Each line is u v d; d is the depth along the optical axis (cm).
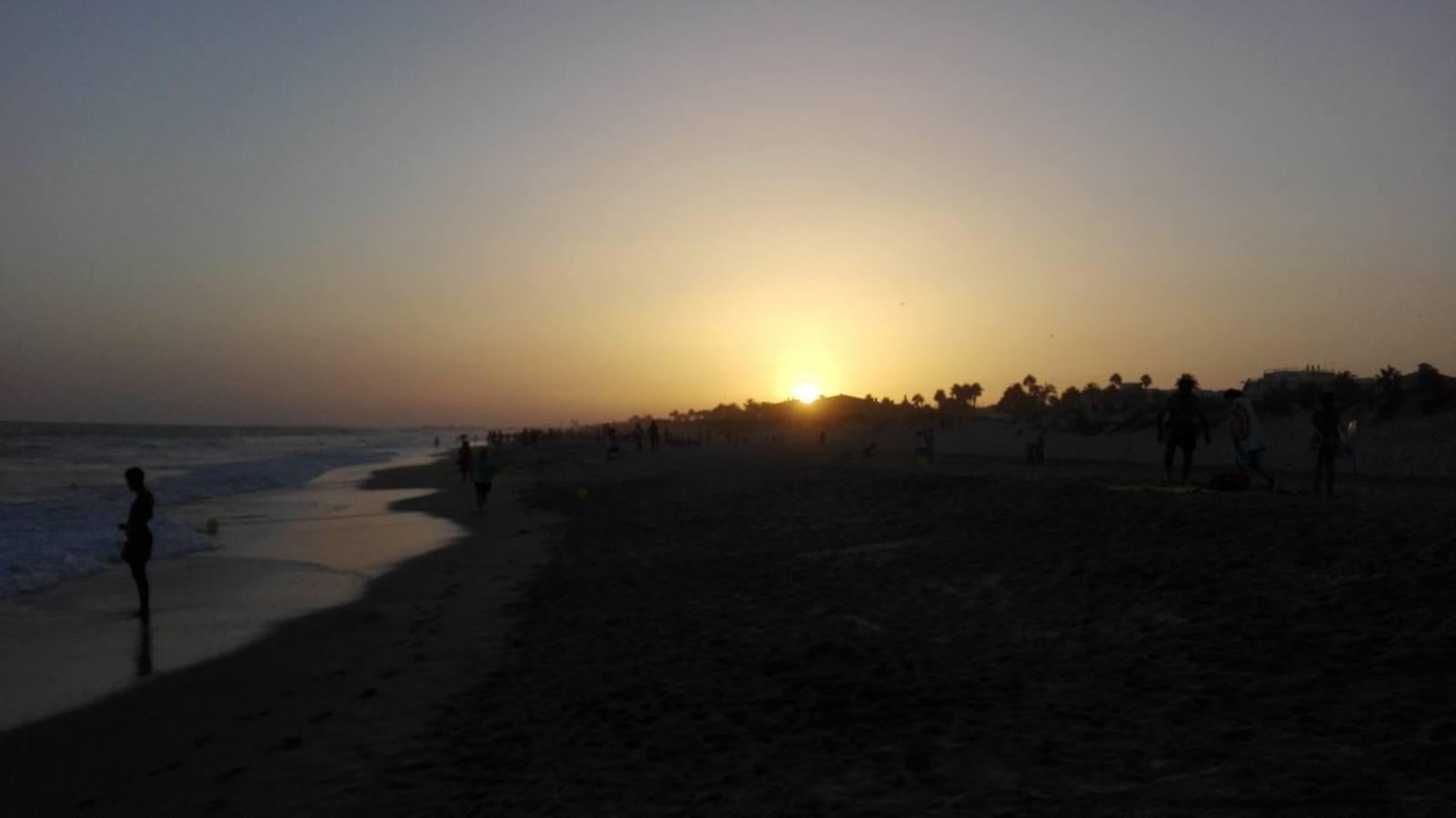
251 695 930
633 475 4091
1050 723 665
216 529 2348
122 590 1538
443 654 1078
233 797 662
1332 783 504
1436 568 900
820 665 879
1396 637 749
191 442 12131
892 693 772
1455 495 1708
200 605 1406
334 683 970
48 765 742
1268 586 942
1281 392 4659
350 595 1485
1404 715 593
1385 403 3819
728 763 653
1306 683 681
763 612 1148
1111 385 7681
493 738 755
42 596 1485
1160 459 4512
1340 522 1155
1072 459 4988
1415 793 481
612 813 579
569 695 860
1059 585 1095
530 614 1288
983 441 6856
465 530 2450
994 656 859
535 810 595
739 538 1838
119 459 6912
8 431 14712
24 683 979
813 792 580
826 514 2075
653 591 1365
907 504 2041
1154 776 546
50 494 3497
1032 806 518
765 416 15775
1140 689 717
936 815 521
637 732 743
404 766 705
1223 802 496
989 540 1452
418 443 16325
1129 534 1282
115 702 914
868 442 8381
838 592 1221
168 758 754
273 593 1510
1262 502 1358
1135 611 943
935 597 1132
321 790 667
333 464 6656
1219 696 677
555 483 4034
